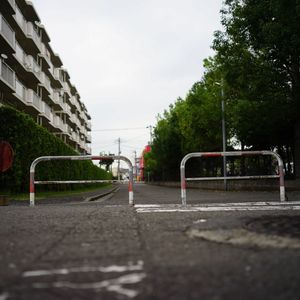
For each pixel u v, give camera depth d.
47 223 6.38
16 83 32.16
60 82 55.09
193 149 34.44
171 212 7.94
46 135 23.69
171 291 2.74
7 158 11.45
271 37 16.94
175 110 45.91
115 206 10.05
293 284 2.85
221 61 21.30
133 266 3.46
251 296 2.60
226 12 20.47
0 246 4.45
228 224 5.34
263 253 3.82
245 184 25.08
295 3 15.65
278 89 20.08
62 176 28.62
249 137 24.28
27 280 3.08
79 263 3.61
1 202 11.76
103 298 2.63
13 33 30.52
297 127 21.58
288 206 9.16
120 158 10.80
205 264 3.46
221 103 27.92
